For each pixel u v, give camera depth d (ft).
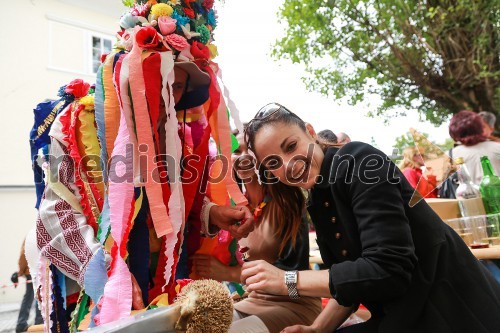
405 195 3.37
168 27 3.49
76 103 3.80
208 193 4.44
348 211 3.53
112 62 3.47
